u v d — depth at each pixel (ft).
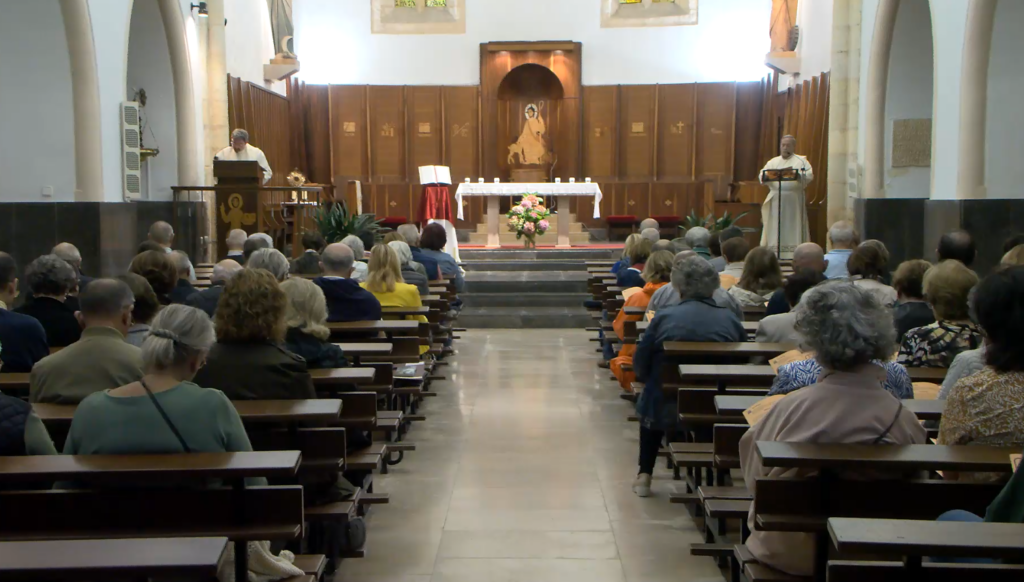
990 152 34.32
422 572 15.06
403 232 35.70
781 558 10.87
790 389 13.43
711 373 15.35
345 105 67.77
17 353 16.07
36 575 6.94
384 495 15.71
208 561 7.07
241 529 9.80
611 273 37.19
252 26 58.70
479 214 68.18
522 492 19.38
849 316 10.40
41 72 34.45
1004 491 8.80
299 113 66.59
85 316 13.61
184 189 41.32
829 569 8.29
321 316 15.97
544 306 47.19
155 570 6.99
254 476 9.42
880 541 7.41
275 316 13.17
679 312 18.10
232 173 39.37
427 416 26.43
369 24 67.77
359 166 67.92
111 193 36.76
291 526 9.88
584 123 68.33
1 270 17.22
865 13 44.60
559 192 56.65
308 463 12.74
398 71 68.13
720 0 66.95
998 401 10.28
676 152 67.72
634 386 22.18
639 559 15.62
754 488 10.42
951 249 22.00
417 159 68.23
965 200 34.35
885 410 10.41
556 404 27.94
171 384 10.56
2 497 9.75
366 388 18.34
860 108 45.52
